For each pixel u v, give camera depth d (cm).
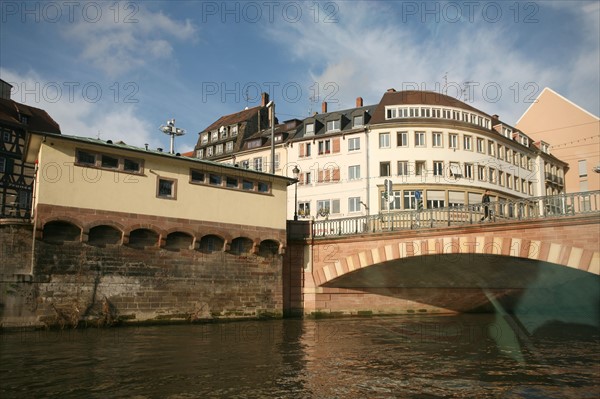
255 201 3027
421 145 5169
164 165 2689
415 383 1305
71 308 2328
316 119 5666
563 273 2925
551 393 1193
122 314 2469
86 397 1129
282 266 3133
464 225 2536
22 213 4106
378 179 5119
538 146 6419
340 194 5262
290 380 1328
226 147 6406
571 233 2153
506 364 1584
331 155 5391
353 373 1429
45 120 4931
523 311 3725
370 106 5750
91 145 2447
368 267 3020
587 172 6394
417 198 4681
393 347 1959
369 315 3353
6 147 4306
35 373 1359
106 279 2442
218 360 1603
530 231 2292
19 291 2211
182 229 2697
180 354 1697
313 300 3189
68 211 2352
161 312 2594
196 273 2748
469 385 1283
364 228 3775
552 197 2239
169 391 1192
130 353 1694
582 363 1606
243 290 2925
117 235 2505
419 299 3538
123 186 2533
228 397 1147
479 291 3597
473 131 5359
